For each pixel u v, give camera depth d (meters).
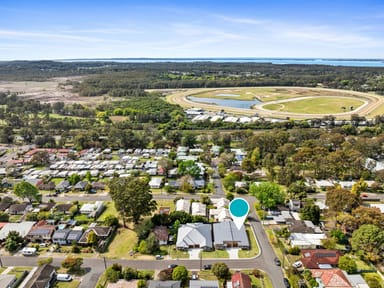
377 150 148.50
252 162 135.50
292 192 109.56
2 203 104.00
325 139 161.25
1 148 174.75
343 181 123.31
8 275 68.12
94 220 95.06
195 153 161.25
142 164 144.62
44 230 84.88
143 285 64.31
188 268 71.94
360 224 81.38
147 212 87.38
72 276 69.69
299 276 68.38
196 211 97.31
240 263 73.88
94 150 170.25
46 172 136.25
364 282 65.19
